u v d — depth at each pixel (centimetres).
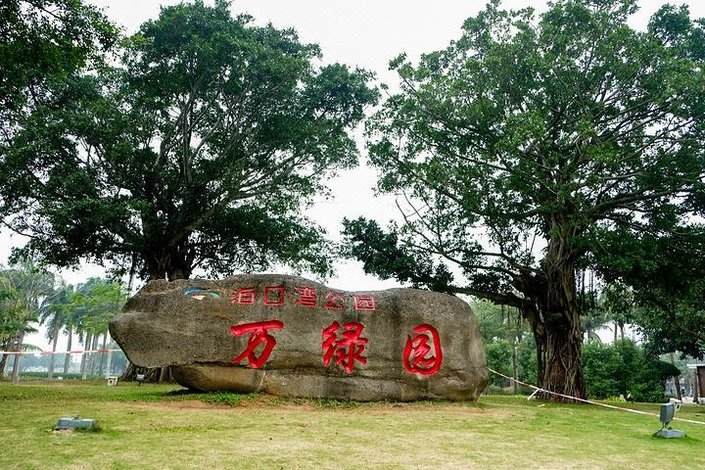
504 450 698
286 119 2211
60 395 1208
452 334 1249
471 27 1919
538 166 1641
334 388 1154
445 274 1992
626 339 3256
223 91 2227
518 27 1716
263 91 2164
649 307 2370
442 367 1222
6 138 1883
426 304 1250
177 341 1117
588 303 2003
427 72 1820
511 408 1280
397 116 1902
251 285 1177
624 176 1642
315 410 1055
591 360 3041
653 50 1595
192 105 2236
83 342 5531
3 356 3438
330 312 1197
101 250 2155
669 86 1544
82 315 4616
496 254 1923
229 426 797
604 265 1620
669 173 1684
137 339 1107
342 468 559
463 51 1939
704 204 1825
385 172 1975
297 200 2478
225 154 2212
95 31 1072
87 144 1992
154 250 2225
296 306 1181
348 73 2261
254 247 2470
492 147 1741
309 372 1159
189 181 2155
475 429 876
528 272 1923
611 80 1702
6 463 528
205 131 2358
